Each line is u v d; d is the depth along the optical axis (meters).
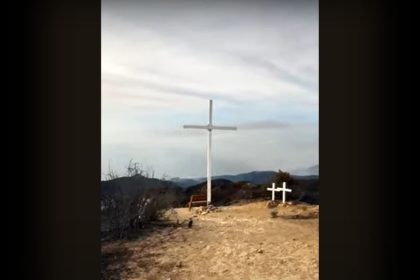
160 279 4.59
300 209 6.26
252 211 6.40
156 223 5.86
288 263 4.80
